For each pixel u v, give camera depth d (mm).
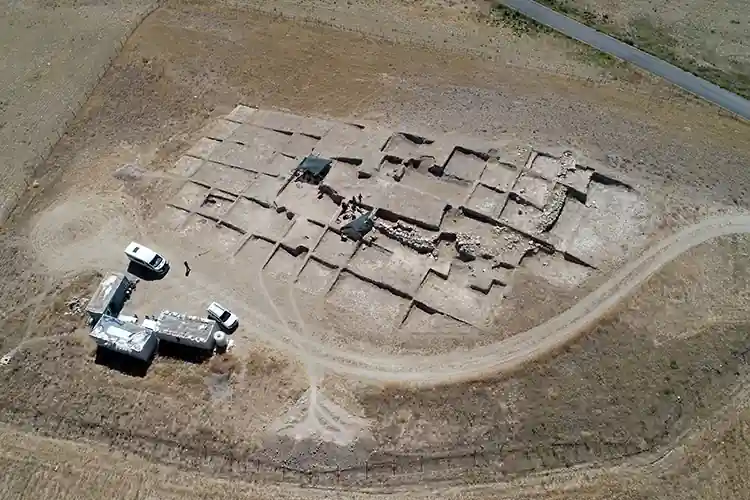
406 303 37250
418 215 40438
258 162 45594
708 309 36250
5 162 47531
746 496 30109
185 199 43719
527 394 33312
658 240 39656
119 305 37906
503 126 46688
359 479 31219
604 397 33125
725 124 47906
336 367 34750
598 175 42875
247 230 41344
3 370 35812
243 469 31734
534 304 36812
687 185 42594
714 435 32000
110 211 43438
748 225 40125
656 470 31062
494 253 39031
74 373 35438
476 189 42125
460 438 32094
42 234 42406
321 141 46062
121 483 31547
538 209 40906
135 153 47688
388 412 33000
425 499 30516
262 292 38281
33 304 38625
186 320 35875
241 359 35219
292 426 32719
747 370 34094
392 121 47656
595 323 35594
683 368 34000
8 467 32344
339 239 40281
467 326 36094
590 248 39344
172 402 34000
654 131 46812
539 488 30688
